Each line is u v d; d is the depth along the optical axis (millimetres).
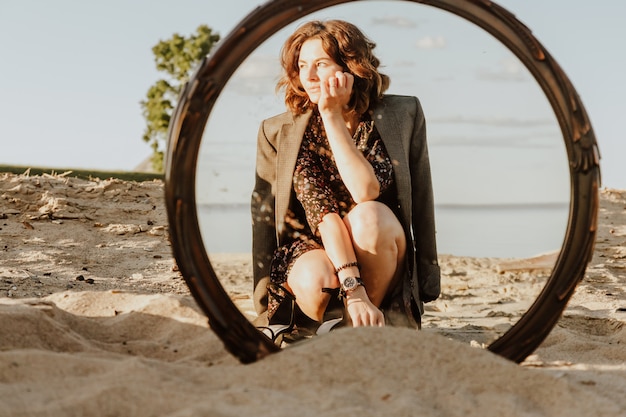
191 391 1824
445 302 4090
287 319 2754
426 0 2148
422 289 2869
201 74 2035
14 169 7586
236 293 2912
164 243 5031
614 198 7270
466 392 1855
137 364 1938
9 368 1896
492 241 2549
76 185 6059
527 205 2418
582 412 1812
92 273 4152
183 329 2748
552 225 2301
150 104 23547
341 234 2623
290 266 2719
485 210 2633
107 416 1651
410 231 2766
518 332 2152
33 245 4715
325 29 2699
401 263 2729
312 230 2703
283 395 1772
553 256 2320
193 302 3105
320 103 2643
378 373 1879
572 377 2324
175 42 23344
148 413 1674
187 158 2020
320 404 1722
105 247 4824
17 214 5289
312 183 2707
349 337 2012
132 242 4988
